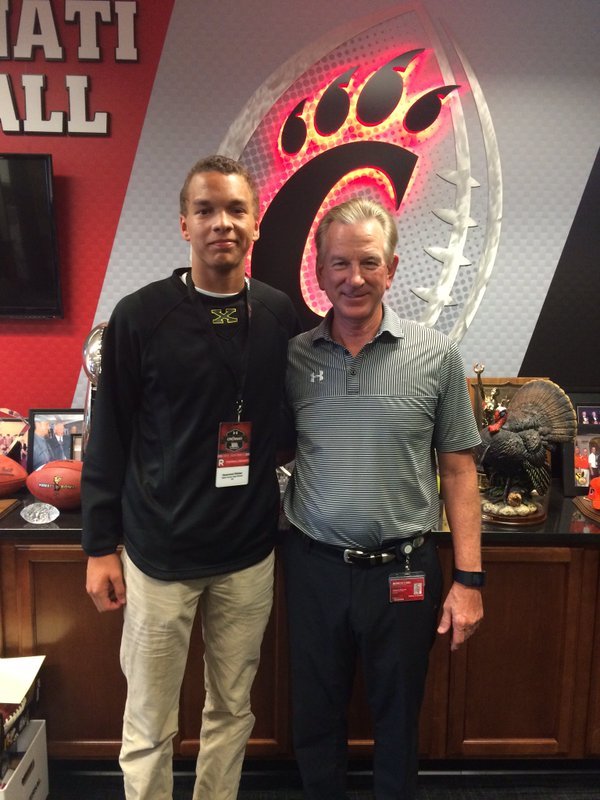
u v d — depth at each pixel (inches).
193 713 69.3
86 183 80.1
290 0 77.7
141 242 81.4
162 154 79.8
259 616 57.6
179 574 52.9
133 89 78.7
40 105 78.0
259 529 55.9
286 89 79.3
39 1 76.0
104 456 53.1
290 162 80.7
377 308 53.9
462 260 82.2
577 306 83.5
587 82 79.4
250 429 53.9
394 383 52.7
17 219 77.6
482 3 78.1
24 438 81.0
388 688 54.2
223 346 52.0
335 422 53.2
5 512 69.3
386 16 78.2
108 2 76.5
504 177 81.0
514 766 73.9
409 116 80.0
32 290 79.9
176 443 51.8
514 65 79.0
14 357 83.5
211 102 79.1
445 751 70.2
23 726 64.4
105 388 52.3
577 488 78.2
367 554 52.7
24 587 66.8
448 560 67.0
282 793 71.3
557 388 66.9
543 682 69.1
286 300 58.7
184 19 77.6
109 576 54.5
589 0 77.9
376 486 52.1
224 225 47.9
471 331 83.6
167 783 57.4
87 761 73.0
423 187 81.3
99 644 68.1
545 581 67.4
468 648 68.6
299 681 56.9
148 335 50.6
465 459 55.5
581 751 70.1
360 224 50.5
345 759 59.1
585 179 81.1
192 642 68.1
